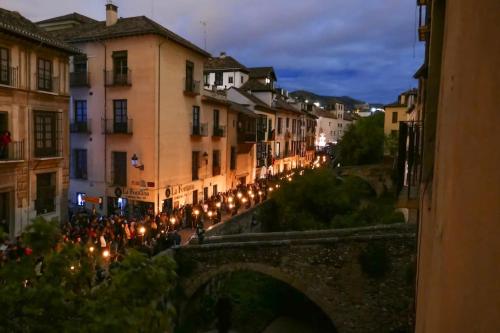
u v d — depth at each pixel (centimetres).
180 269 1634
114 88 2425
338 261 1509
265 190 3300
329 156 6994
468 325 213
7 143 1569
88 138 2538
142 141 2372
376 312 1473
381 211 2736
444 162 295
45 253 550
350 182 3173
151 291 555
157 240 1695
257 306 2078
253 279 2316
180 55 2553
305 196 2830
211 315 1912
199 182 2834
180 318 1622
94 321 476
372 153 4788
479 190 210
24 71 1703
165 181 2444
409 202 736
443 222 273
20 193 1706
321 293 1528
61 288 500
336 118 8669
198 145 2820
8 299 460
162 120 2388
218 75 4672
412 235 1434
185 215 2342
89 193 2558
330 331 1947
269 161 4259
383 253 1460
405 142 752
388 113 4997
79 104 2564
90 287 582
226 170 3275
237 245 1598
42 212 1831
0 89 1592
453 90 271
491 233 200
